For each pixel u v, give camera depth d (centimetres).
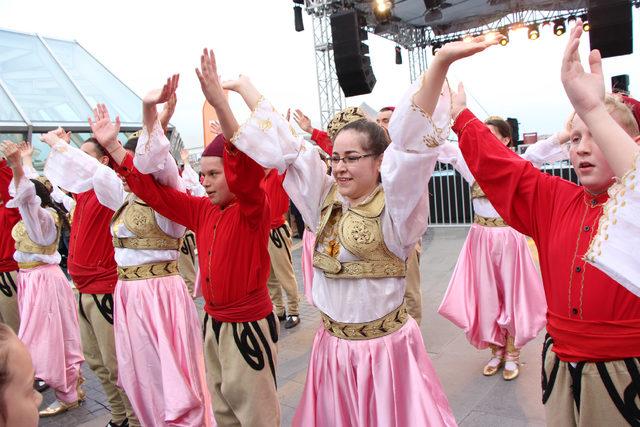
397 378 198
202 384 306
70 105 983
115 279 328
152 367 295
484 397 336
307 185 216
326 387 210
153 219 297
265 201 236
